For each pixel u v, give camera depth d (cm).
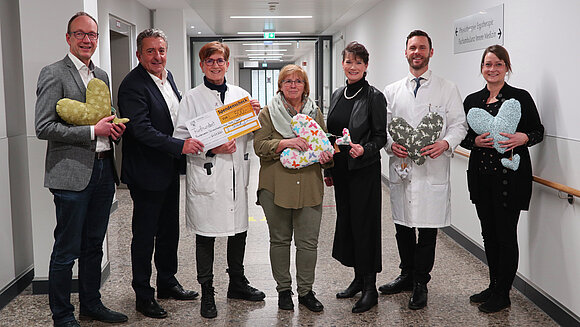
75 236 299
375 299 341
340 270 421
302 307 344
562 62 321
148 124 311
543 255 343
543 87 345
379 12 895
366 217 333
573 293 309
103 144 304
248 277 409
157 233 353
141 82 317
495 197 328
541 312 337
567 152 312
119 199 734
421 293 343
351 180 331
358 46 328
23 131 401
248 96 337
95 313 322
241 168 329
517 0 386
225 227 322
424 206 337
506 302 338
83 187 294
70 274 304
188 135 319
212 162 319
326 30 1361
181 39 964
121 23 760
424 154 326
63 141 287
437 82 343
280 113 322
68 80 292
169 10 955
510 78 401
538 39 353
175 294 360
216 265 435
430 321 322
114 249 489
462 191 492
